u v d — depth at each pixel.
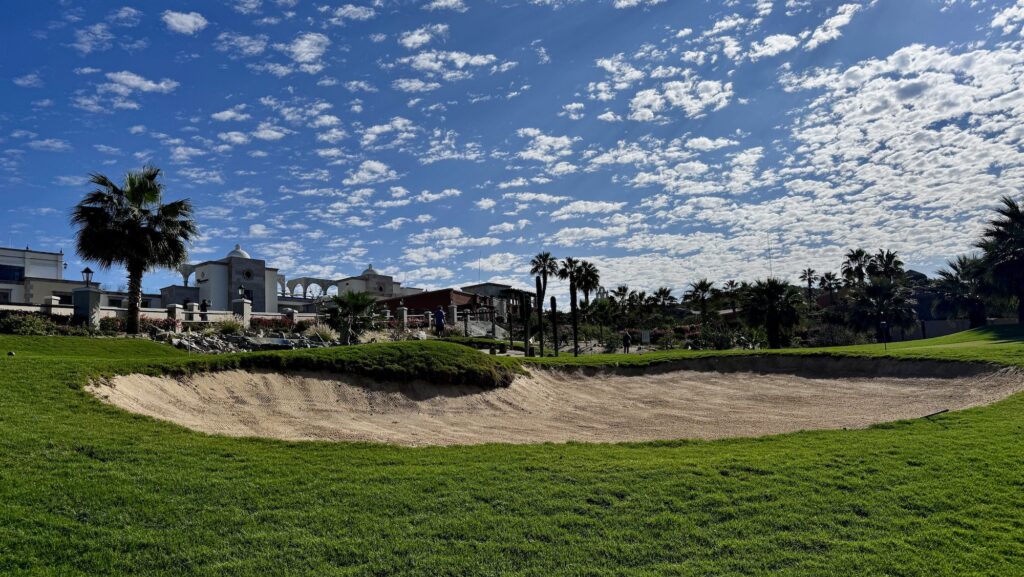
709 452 10.89
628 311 85.69
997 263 42.16
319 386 16.78
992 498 8.02
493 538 6.91
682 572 6.27
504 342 42.03
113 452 8.80
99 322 29.53
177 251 29.66
